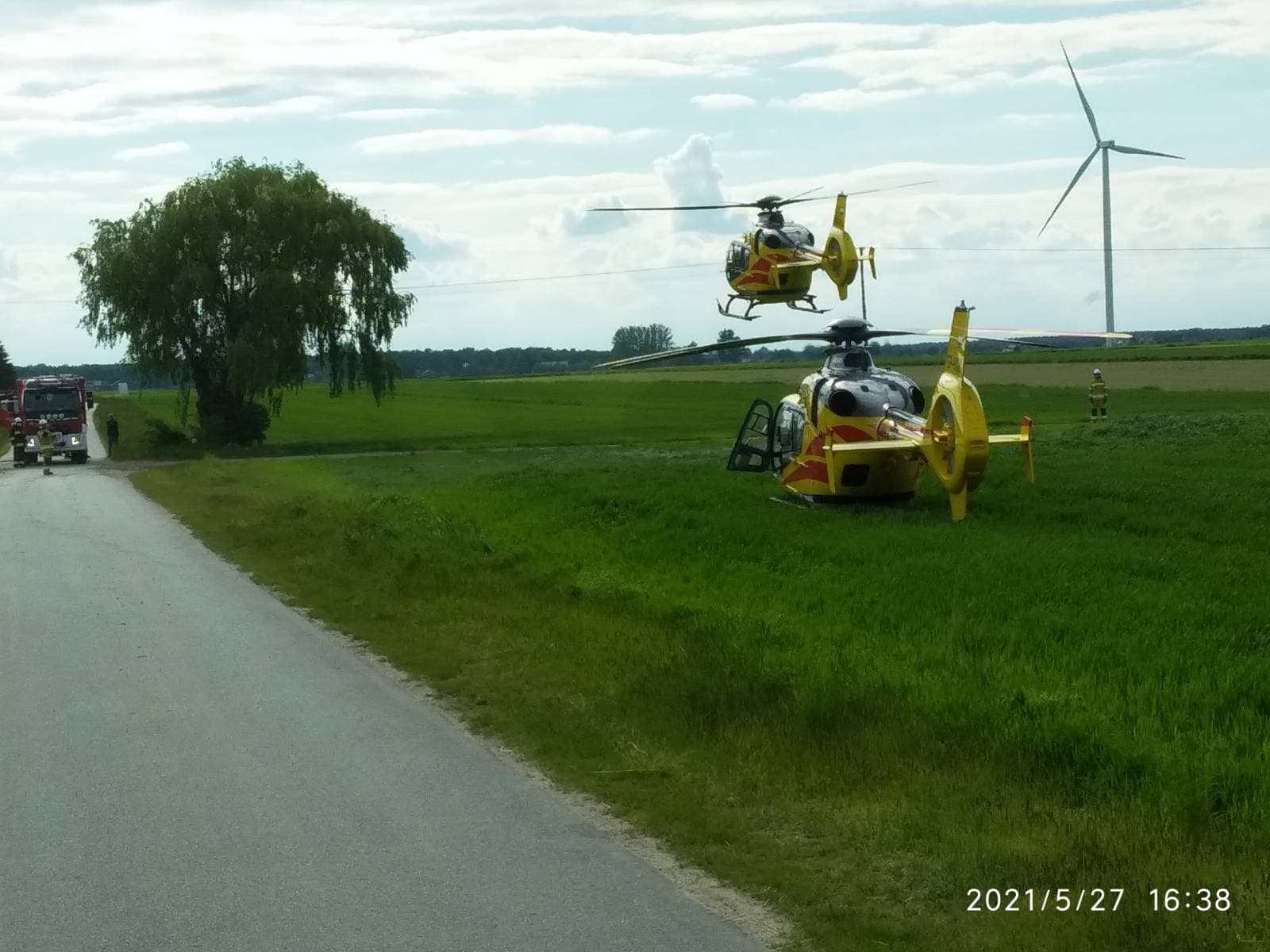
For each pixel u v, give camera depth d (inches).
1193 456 1338.6
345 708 435.8
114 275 2546.8
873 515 919.0
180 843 304.2
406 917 257.3
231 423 2618.1
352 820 319.0
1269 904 244.7
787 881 269.0
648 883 273.4
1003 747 337.7
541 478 1411.2
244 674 493.7
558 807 326.6
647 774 345.7
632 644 495.2
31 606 676.7
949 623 522.6
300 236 2576.3
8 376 6973.4
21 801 339.3
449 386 5036.9
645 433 2733.8
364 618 604.4
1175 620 521.0
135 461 2429.9
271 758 375.6
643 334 6973.4
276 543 888.3
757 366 5915.4
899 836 289.3
